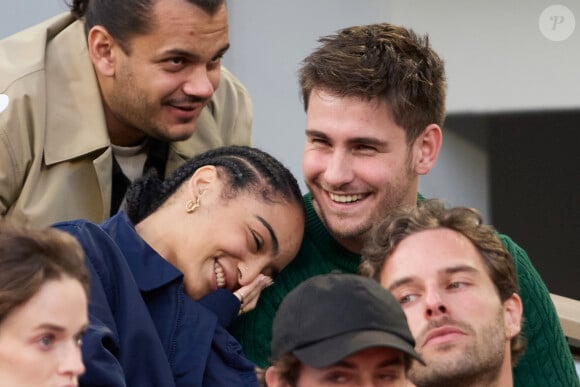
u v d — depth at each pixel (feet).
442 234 23.80
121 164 28.89
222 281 24.61
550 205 41.24
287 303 18.86
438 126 25.61
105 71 27.73
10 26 38.65
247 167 25.03
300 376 18.57
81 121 28.30
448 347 22.93
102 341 21.91
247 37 42.39
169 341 23.54
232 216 24.57
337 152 24.61
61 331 18.12
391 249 23.84
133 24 26.86
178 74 27.12
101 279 23.08
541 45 41.04
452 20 41.45
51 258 18.26
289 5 42.24
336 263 25.86
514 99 41.29
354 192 24.75
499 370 23.32
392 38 25.11
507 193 41.55
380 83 24.39
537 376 26.04
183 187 25.17
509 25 41.11
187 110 27.50
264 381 21.43
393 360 18.51
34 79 28.12
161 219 24.90
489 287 23.48
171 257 24.67
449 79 41.63
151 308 23.85
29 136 27.99
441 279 23.34
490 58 41.37
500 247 23.99
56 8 38.55
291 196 24.99
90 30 27.73
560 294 41.32
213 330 23.90
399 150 24.85
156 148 29.27
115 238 24.29
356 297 18.52
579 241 41.16
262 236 24.57
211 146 30.04
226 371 23.91
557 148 41.24
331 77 24.47
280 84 42.52
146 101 27.37
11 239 18.15
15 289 17.81
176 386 23.34
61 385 18.03
